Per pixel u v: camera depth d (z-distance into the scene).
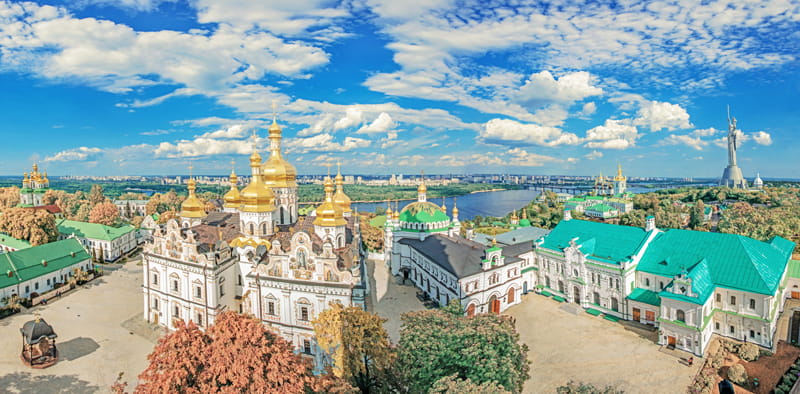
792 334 68.50
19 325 72.12
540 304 84.69
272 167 83.56
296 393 30.03
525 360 47.22
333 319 45.16
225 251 68.06
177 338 32.88
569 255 83.56
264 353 31.86
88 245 121.25
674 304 64.81
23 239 109.81
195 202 84.50
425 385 40.69
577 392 37.34
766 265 69.94
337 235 71.81
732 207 193.12
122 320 74.94
